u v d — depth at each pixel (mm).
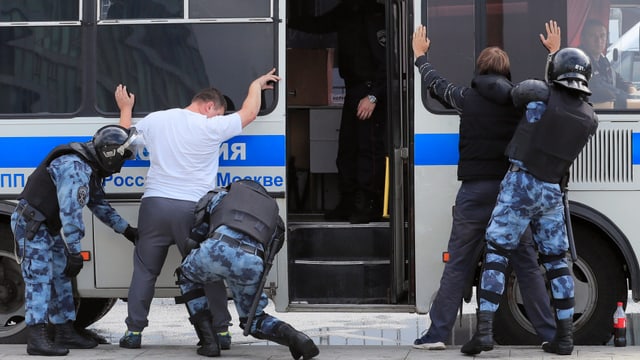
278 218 8234
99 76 9188
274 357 8609
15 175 9227
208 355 8570
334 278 9445
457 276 8641
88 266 9188
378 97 10156
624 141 8945
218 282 8641
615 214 8938
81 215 8430
